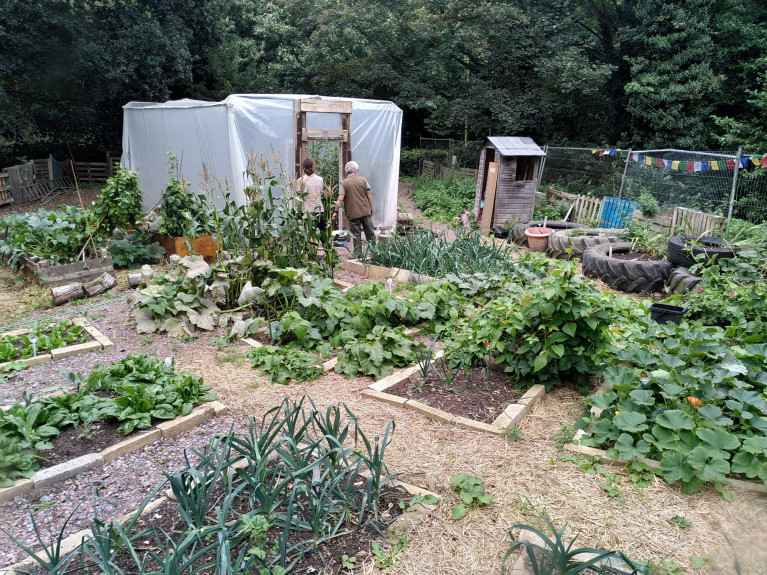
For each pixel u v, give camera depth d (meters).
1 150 20.28
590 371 4.16
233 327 5.41
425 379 4.41
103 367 4.68
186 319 5.62
